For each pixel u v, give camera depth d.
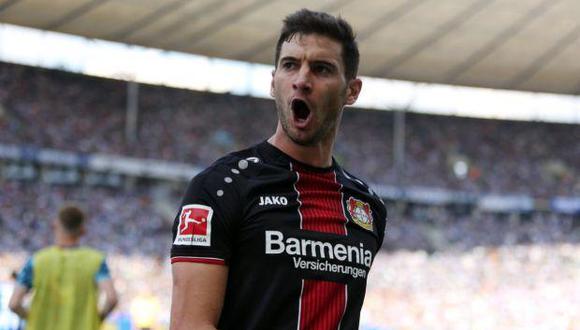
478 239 39.94
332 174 2.49
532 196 43.09
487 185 43.22
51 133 36.97
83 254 5.76
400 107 43.62
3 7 26.14
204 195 2.28
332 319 2.27
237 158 2.40
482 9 27.72
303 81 2.33
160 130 40.25
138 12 27.23
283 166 2.40
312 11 2.43
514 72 32.66
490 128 46.22
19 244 30.66
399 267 35.66
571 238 40.62
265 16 28.02
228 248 2.24
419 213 42.34
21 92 38.47
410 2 27.27
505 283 34.34
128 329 11.17
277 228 2.27
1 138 35.19
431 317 30.83
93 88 40.47
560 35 29.41
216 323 2.21
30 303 5.67
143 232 34.66
